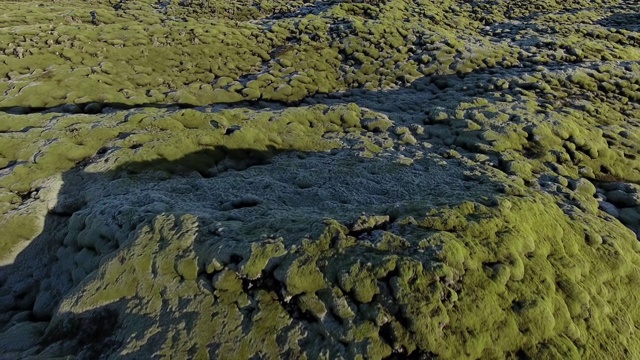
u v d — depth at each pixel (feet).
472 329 27.66
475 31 143.84
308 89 94.17
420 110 81.56
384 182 49.73
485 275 31.01
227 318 28.73
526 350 28.48
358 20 121.80
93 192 45.85
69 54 88.99
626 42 122.01
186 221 35.19
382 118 72.18
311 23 121.29
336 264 29.96
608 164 61.98
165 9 160.35
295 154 60.39
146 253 32.96
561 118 69.15
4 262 40.45
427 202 39.01
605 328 32.68
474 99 77.87
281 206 42.14
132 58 93.91
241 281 30.35
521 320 29.45
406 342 26.32
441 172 53.26
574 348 29.60
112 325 30.40
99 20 119.24
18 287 38.60
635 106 82.53
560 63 101.45
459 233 34.22
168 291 30.99
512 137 63.00
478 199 40.19
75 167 51.52
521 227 36.78
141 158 51.44
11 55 85.20
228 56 102.22
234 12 159.63
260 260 30.48
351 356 25.68
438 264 29.58
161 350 27.76
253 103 88.43
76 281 36.91
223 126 61.46
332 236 32.07
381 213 37.37
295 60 102.99
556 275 34.35
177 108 81.71
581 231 41.16
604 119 75.97
